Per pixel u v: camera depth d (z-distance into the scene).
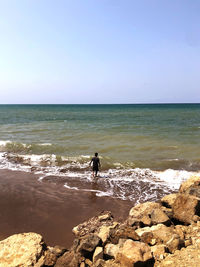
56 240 6.33
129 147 18.11
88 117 54.62
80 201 9.04
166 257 3.91
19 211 8.16
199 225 5.10
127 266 3.68
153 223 5.55
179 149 17.25
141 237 4.65
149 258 3.73
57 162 14.56
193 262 3.57
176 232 4.84
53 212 8.08
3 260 4.35
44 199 9.20
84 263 4.00
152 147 17.97
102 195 9.62
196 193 6.32
